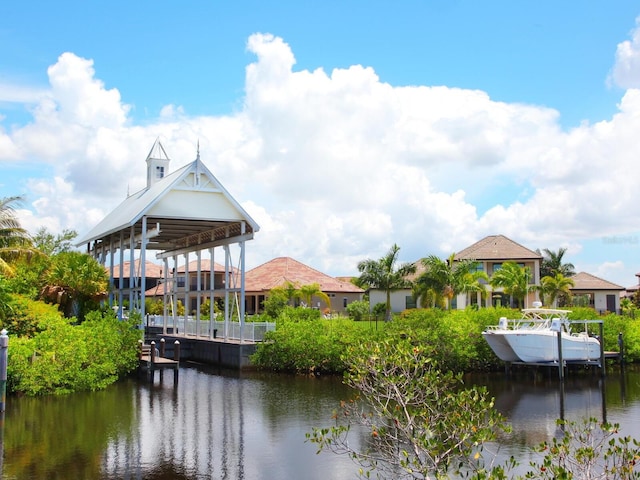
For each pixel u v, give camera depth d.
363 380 10.74
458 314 33.00
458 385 26.89
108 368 24.30
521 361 29.47
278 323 31.66
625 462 8.32
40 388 21.58
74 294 31.14
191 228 37.59
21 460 13.68
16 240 30.48
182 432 16.62
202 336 36.97
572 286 60.88
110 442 15.40
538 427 17.98
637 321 37.69
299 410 20.00
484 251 57.28
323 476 12.73
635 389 25.91
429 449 9.13
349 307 55.34
